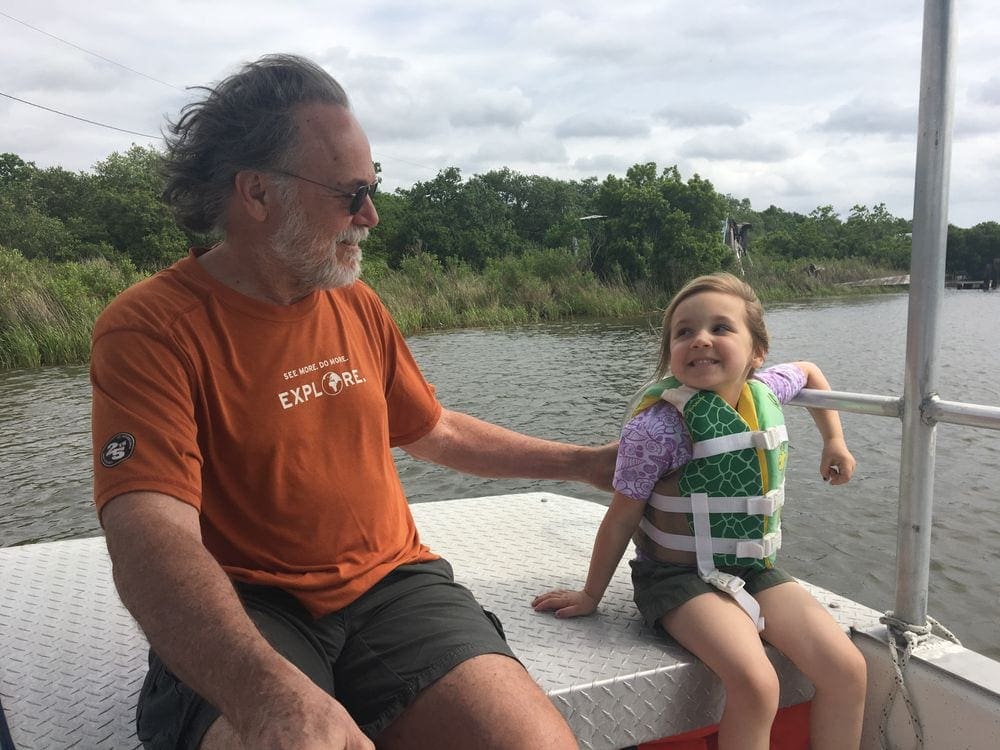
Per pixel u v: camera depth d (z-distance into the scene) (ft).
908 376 5.06
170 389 4.28
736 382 5.64
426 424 6.04
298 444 4.68
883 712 5.30
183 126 5.00
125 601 3.70
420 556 5.30
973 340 61.11
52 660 5.30
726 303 5.62
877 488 21.54
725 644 4.79
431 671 4.17
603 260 122.01
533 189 243.60
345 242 5.04
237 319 4.67
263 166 4.70
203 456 4.55
